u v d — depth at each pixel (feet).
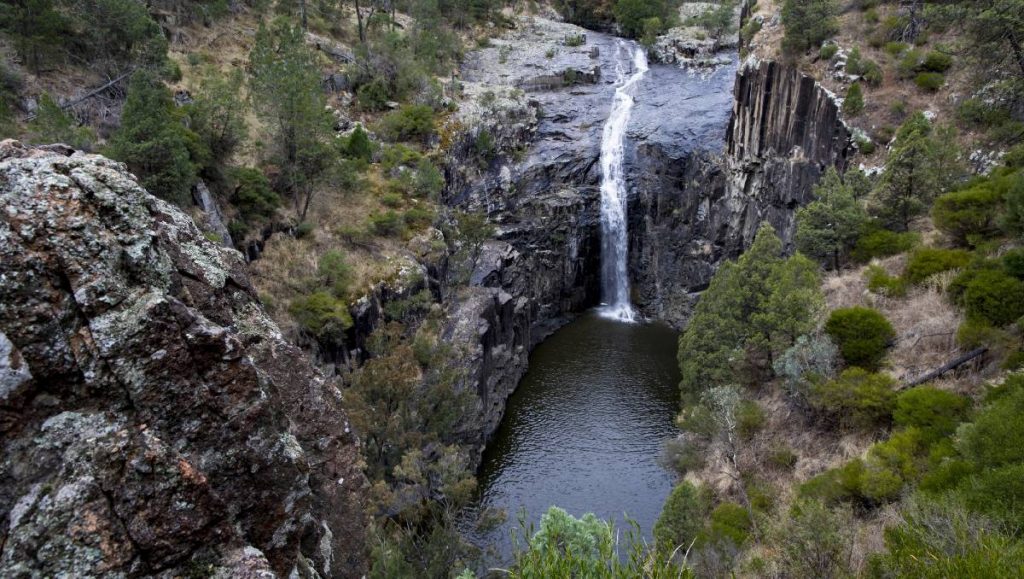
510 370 160.56
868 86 146.41
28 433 19.25
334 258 129.08
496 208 213.46
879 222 113.39
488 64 285.02
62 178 22.18
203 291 31.86
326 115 146.41
